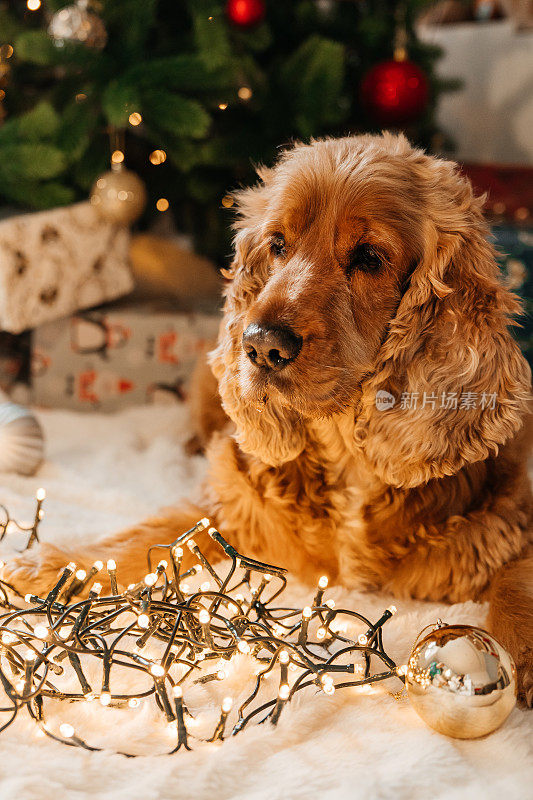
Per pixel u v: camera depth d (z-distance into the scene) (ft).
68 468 8.07
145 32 9.27
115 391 9.95
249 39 9.54
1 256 8.62
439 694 3.77
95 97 9.37
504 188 11.35
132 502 7.18
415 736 3.87
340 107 9.95
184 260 11.16
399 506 5.33
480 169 11.83
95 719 4.00
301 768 3.60
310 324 4.75
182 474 8.08
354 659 4.63
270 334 4.65
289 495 5.50
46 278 9.20
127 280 10.30
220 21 9.05
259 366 4.84
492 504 5.53
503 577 5.28
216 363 5.83
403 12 10.39
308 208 5.05
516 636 4.63
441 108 15.35
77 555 5.48
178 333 9.84
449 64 15.20
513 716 4.10
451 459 5.08
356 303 5.05
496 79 14.39
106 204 9.38
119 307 10.15
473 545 5.36
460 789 3.48
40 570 5.33
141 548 5.61
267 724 3.89
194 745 3.77
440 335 5.02
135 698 3.91
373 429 5.15
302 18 10.39
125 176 9.37
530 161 14.08
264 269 5.67
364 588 5.60
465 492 5.45
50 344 9.68
